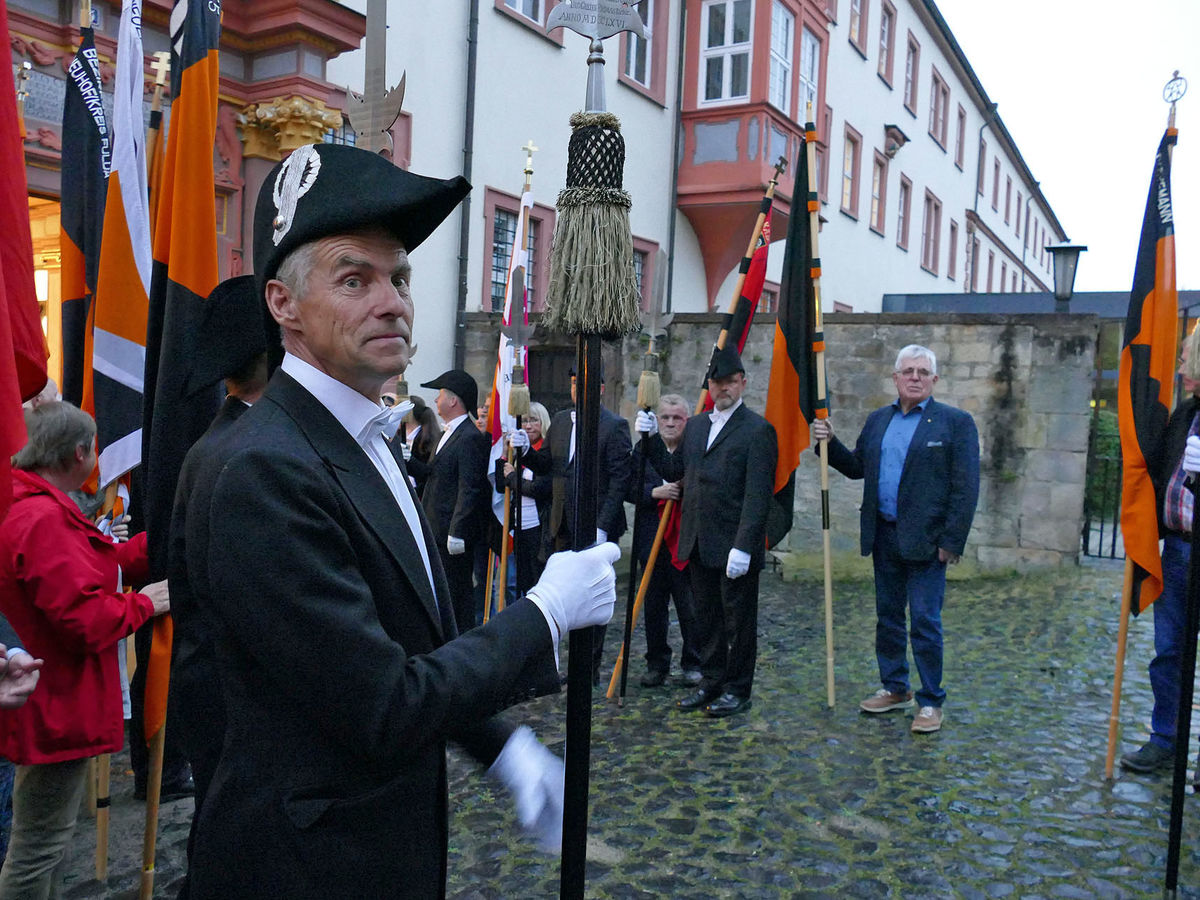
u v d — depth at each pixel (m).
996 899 2.86
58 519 2.24
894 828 3.35
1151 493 3.70
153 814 2.52
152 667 2.50
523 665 1.24
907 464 4.41
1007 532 8.28
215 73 2.64
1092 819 3.43
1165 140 3.62
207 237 2.61
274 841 1.14
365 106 1.93
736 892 2.90
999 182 32.41
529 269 10.79
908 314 8.52
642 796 3.62
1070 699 4.91
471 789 3.70
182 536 1.62
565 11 1.57
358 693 1.07
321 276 1.21
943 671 5.43
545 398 9.73
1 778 2.25
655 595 5.13
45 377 1.56
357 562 1.17
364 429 1.28
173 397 2.53
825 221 16.45
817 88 15.23
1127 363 3.75
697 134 13.12
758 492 4.50
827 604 4.72
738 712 4.64
